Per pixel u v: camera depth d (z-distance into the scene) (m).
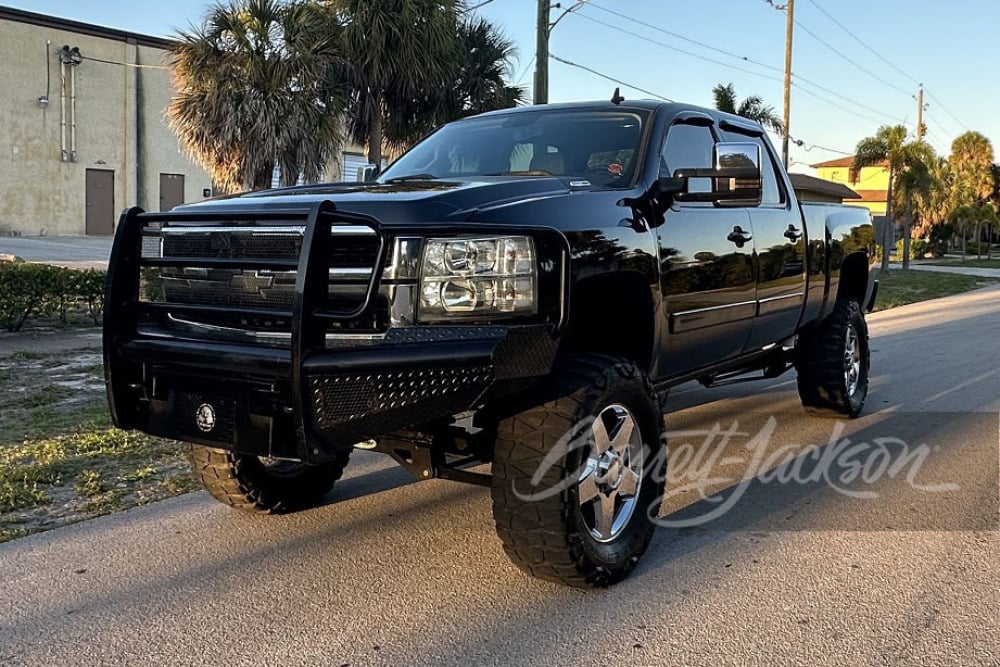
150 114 38.28
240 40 15.13
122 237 3.76
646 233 4.21
